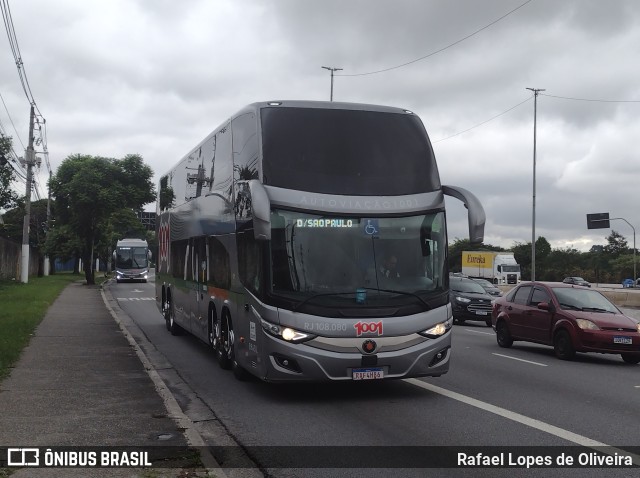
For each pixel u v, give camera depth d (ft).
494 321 54.49
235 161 35.29
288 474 19.39
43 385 31.14
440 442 22.84
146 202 159.84
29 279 155.63
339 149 30.71
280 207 29.19
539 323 48.52
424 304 29.60
